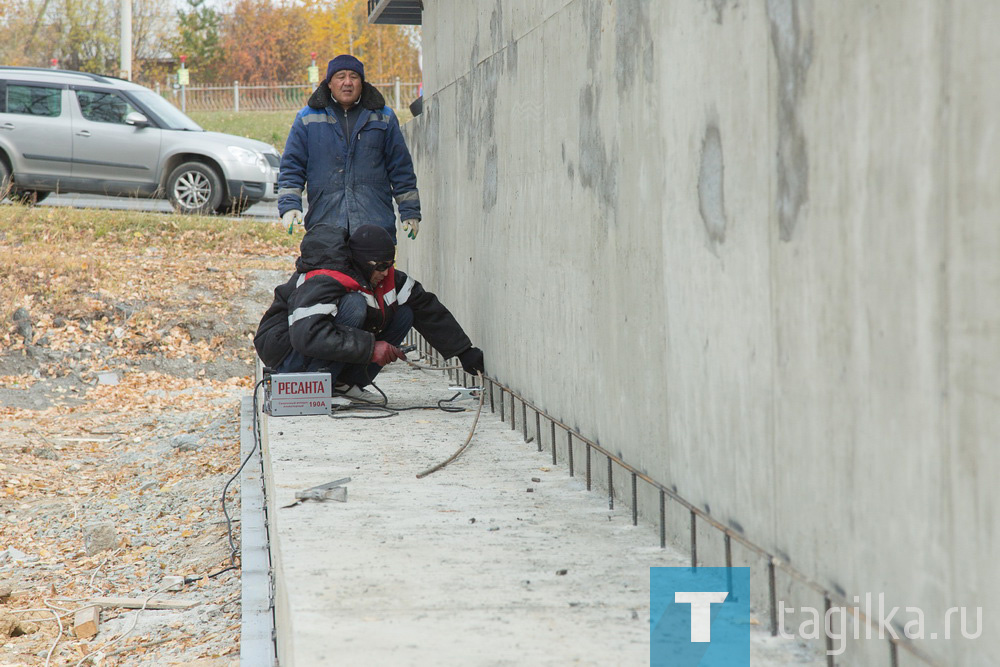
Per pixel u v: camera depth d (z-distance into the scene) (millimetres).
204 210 36562
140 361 24812
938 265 3953
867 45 4359
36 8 113250
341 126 14688
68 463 17781
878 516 4477
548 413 10148
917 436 4152
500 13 11922
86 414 21578
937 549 4051
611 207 8086
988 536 3730
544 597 5984
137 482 16359
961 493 3879
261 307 27781
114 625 10898
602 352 8469
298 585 6176
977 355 3742
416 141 19547
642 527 7461
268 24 118750
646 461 7543
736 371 5887
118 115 36406
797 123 5012
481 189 13164
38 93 35844
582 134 8773
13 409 21875
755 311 5598
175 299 27406
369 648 5219
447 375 15156
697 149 6281
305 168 14875
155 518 14523
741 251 5734
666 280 6957
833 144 4684
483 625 5543
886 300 4324
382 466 9422
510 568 6520
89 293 26859
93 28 114000
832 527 4891
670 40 6652
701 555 6555
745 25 5539
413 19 22688
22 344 24469
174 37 120188
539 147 10219
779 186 5242
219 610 10992
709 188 6137
